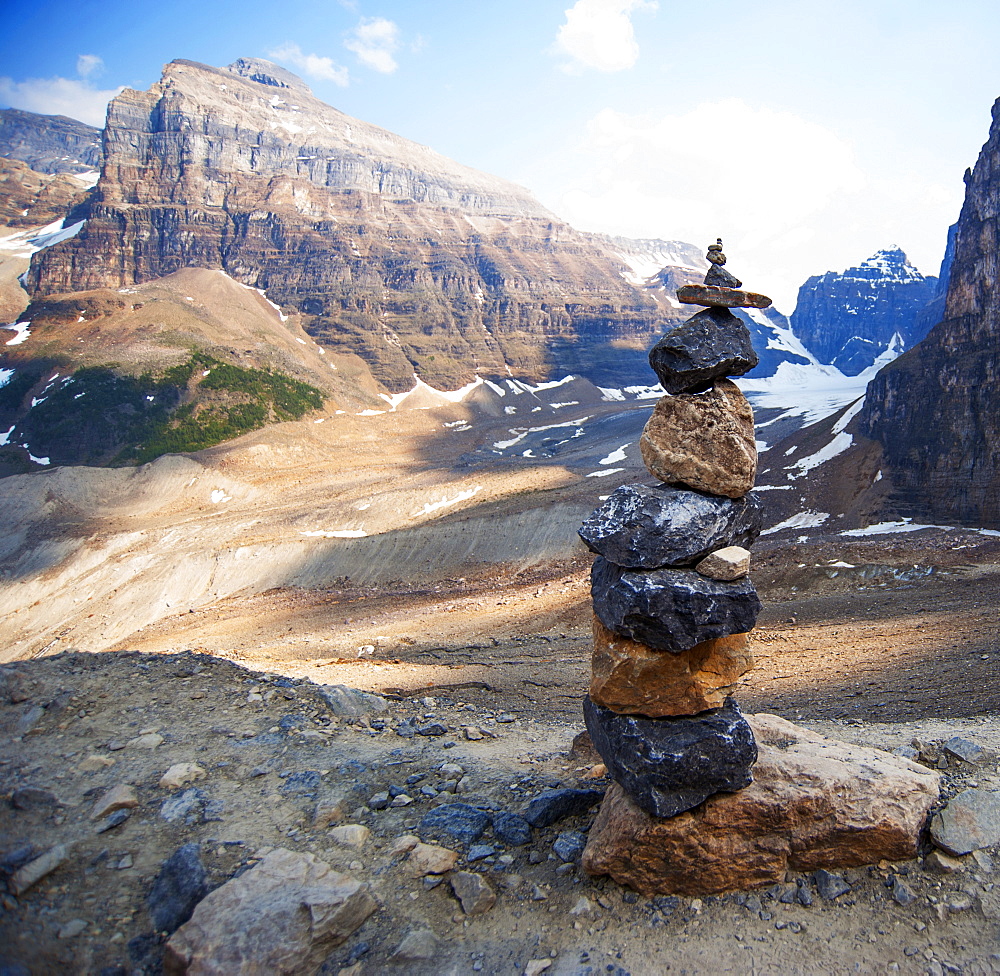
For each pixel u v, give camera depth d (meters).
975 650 23.55
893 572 46.97
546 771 11.91
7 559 114.25
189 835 9.59
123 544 111.31
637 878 8.77
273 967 7.52
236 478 152.88
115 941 7.91
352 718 14.43
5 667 14.80
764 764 9.44
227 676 15.59
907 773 9.55
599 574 9.89
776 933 8.08
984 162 100.25
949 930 7.86
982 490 84.31
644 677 8.97
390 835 9.95
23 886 8.41
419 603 70.44
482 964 7.85
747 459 9.18
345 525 113.31
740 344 9.26
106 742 12.20
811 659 27.25
